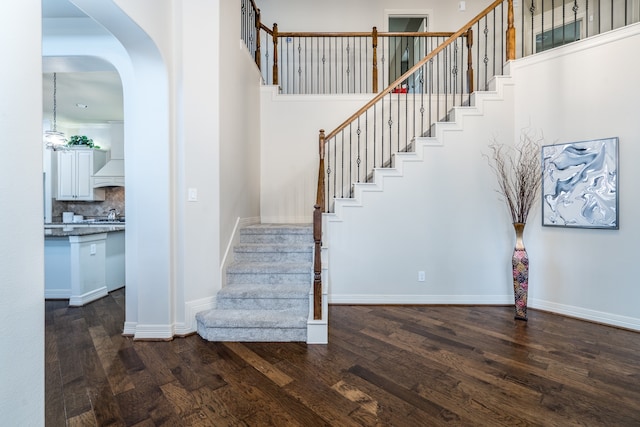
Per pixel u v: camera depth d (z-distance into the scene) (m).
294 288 2.86
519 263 3.00
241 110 3.52
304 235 3.48
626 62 2.76
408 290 3.47
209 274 2.78
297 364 2.13
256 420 1.58
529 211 3.32
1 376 0.91
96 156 6.45
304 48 5.31
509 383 1.90
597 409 1.65
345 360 2.19
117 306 3.51
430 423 1.55
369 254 3.47
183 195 2.63
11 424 0.94
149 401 1.74
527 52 5.24
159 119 2.55
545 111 3.21
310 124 4.59
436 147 3.43
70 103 5.65
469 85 4.45
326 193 4.60
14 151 0.95
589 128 2.95
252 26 4.40
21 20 0.97
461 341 2.50
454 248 3.45
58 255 3.76
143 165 2.57
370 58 5.30
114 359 2.22
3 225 0.92
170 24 2.56
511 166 3.38
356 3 5.29
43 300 1.04
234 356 2.26
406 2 5.27
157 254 2.57
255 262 3.24
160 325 2.56
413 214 3.46
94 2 1.86
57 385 1.90
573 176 3.02
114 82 4.78
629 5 4.47
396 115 4.59
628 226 2.76
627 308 2.77
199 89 2.71
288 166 4.59
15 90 0.95
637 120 2.71
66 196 6.28
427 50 5.21
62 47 2.79
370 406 1.68
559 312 3.13
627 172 2.76
